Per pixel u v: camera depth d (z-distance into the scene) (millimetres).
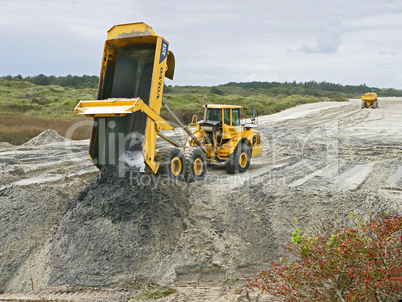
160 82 7688
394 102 57469
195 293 5469
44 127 21250
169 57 8172
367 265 3600
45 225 7406
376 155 13609
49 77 87438
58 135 17797
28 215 7508
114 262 6219
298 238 4289
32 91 58312
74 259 6418
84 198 7715
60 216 7672
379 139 18250
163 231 6734
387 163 12164
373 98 41656
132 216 6855
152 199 7191
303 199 8492
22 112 33250
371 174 10852
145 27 7531
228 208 8000
